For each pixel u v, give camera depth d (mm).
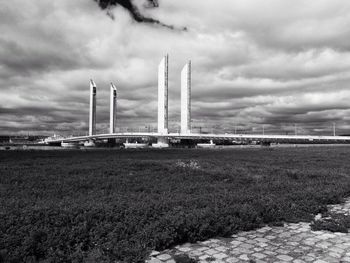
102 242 6879
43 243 6449
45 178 18266
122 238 7207
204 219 8375
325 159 37281
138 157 44094
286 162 32938
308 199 12281
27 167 26172
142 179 17969
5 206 9453
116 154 54656
